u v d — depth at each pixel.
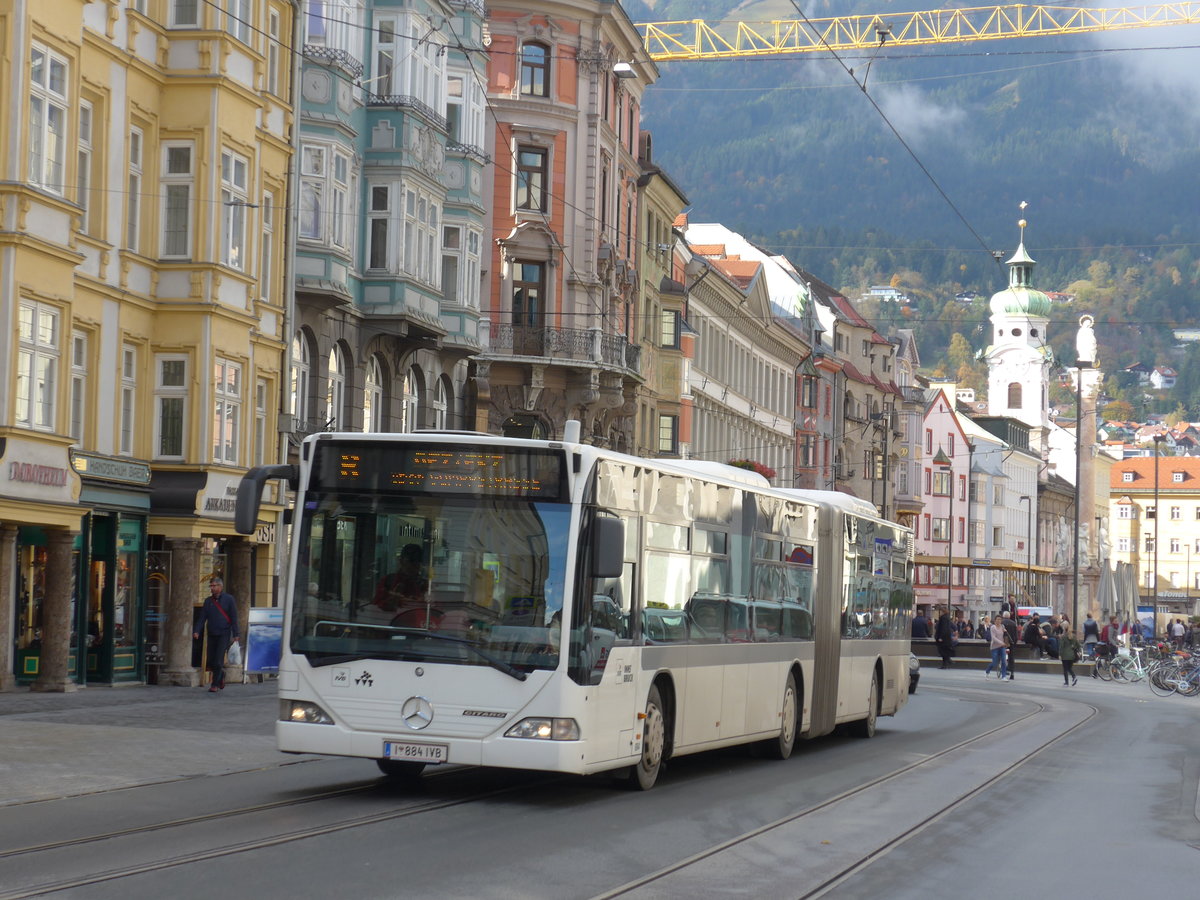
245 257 33.78
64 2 27.36
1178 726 33.53
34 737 20.48
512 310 55.91
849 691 26.27
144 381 31.67
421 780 17.92
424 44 42.38
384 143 40.78
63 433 27.59
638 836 13.99
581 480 15.79
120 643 30.75
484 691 15.49
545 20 56.91
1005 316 161.88
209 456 32.06
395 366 42.97
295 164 36.50
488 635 15.60
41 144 26.91
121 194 30.61
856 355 114.31
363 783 17.28
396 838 13.25
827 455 105.31
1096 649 64.62
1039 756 24.31
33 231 26.47
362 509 16.00
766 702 21.78
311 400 38.44
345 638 15.81
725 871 12.34
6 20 25.80
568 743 15.45
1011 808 17.28
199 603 32.72
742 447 86.62
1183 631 77.94
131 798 15.38
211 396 32.09
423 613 15.73
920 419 127.44
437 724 15.53
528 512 15.77
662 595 17.95
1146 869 13.34
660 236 70.19
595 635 15.94
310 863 11.81
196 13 32.28
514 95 56.34
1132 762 23.97
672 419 70.94
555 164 57.03
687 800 16.98
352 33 39.94
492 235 55.59
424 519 15.91
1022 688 49.62
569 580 15.62
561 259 56.84
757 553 21.45
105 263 30.00
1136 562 198.62
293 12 36.44
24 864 11.41
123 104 30.55
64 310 27.59
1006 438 150.25
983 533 140.75
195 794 15.86
